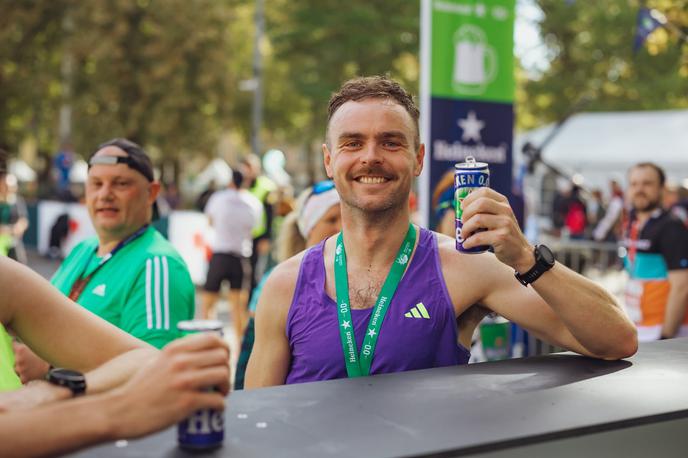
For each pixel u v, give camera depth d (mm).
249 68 34344
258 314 2297
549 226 16141
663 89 25125
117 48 24719
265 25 29094
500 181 5676
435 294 2162
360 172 2125
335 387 1762
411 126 2170
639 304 5289
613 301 2076
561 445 1459
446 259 2211
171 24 25078
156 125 25750
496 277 2197
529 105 29453
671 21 11562
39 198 24188
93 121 26125
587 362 2043
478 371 1929
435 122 5324
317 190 3672
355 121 2123
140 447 1366
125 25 24828
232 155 58469
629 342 2049
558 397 1677
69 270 3180
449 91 5371
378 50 25828
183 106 25922
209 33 25547
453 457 1349
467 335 2273
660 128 18688
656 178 5270
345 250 2225
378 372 2115
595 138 19156
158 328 2904
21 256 8805
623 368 1974
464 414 1546
